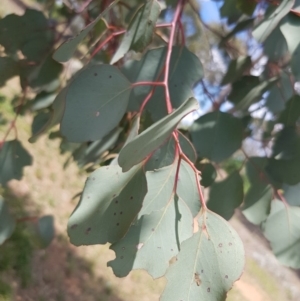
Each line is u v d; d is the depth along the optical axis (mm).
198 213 280
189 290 247
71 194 1520
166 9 473
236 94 459
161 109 357
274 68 494
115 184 260
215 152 401
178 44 402
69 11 562
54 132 598
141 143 221
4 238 427
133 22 331
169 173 282
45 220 525
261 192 444
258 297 1706
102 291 1217
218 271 252
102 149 468
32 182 1431
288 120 435
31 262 1079
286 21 318
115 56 335
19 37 499
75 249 1296
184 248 254
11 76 508
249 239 2072
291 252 440
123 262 271
